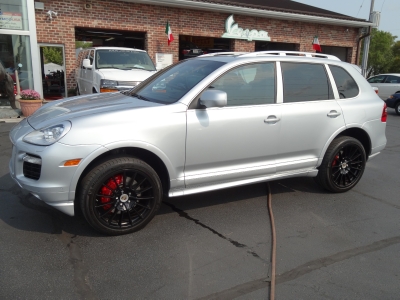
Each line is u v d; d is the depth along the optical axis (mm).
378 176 6188
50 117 3666
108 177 3480
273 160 4453
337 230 4062
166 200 4707
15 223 3871
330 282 3088
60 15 12117
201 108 3842
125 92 4719
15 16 10680
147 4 13406
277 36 16641
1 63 10406
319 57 5031
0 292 2771
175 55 14391
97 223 3537
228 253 3475
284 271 3223
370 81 19219
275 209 4562
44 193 3299
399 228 4176
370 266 3361
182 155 3791
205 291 2895
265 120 4195
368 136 5145
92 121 3404
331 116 4730
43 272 3047
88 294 2799
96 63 9625
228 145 4023
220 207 4547
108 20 12867
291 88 4484
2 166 5668
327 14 17406
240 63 4152
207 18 14719
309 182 5652
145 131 3543
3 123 9141
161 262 3277
